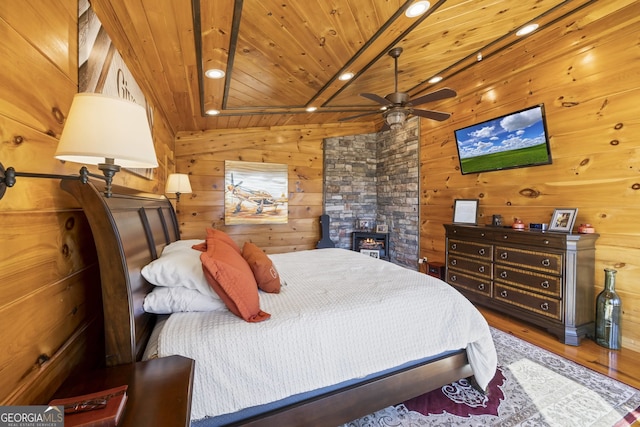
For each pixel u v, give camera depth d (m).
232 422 1.24
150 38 1.94
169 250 1.71
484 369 1.78
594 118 2.55
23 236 0.88
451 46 2.73
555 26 2.72
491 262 3.13
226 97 3.27
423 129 4.56
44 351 0.97
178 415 0.78
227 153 4.82
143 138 0.92
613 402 1.74
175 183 3.47
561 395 1.81
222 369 1.19
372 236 5.35
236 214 4.88
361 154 5.66
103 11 1.53
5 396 0.79
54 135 1.07
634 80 2.30
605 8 2.41
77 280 1.22
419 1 1.92
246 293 1.38
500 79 3.35
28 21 0.93
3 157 0.80
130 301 1.09
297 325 1.38
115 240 1.08
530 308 2.75
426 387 1.69
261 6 1.79
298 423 1.35
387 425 1.58
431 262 4.22
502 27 2.53
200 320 1.33
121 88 1.84
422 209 4.61
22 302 0.87
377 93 3.72
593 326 2.54
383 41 2.41
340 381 1.42
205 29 1.93
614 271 2.37
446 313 1.75
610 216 2.46
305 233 5.33
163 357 1.12
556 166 2.86
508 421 1.60
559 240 2.50
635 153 2.31
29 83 0.93
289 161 5.20
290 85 3.13
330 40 2.31
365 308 1.56
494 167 3.41
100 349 1.42
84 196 1.05
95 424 0.72
